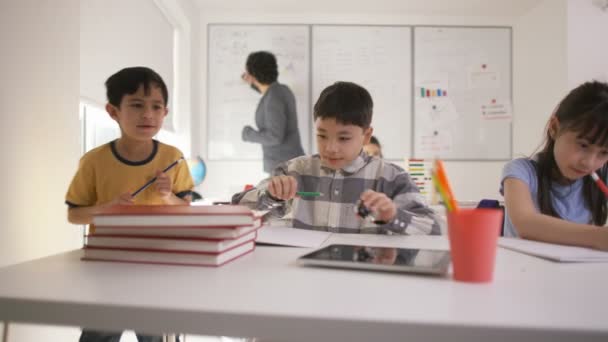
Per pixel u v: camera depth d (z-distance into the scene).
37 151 1.13
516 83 3.72
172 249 0.59
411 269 0.53
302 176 1.28
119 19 2.24
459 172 3.71
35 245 1.11
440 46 3.70
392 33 3.68
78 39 1.38
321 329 0.36
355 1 3.45
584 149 0.99
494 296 0.43
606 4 3.05
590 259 0.63
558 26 3.17
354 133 1.12
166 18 3.04
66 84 1.30
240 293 0.44
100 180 1.27
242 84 3.63
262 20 3.64
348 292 0.45
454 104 3.70
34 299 0.42
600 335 0.33
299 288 0.46
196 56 3.51
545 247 0.75
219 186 3.63
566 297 0.43
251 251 0.70
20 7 1.05
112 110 1.31
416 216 0.94
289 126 3.39
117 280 0.50
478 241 0.49
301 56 3.65
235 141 3.62
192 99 3.37
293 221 1.22
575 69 3.07
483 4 3.49
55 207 1.22
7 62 1.00
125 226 0.60
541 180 1.14
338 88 1.15
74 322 0.41
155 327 0.39
